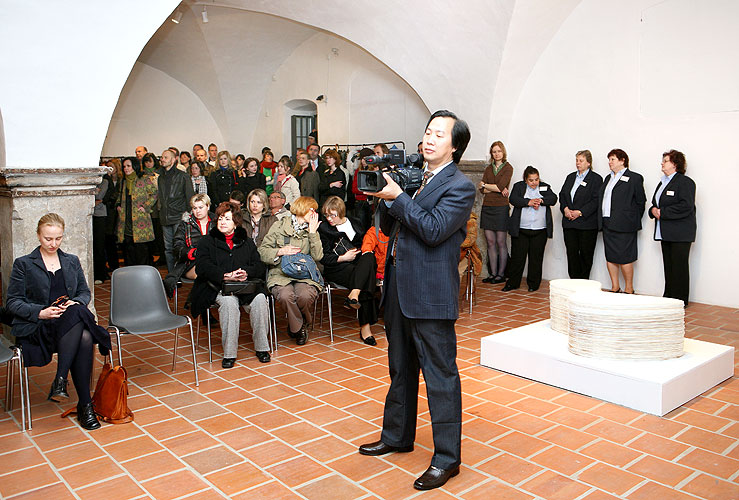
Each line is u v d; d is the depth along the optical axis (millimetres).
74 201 5566
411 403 3336
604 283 8164
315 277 5520
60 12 4879
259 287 5223
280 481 3111
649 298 4562
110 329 4469
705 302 7211
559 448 3477
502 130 9000
